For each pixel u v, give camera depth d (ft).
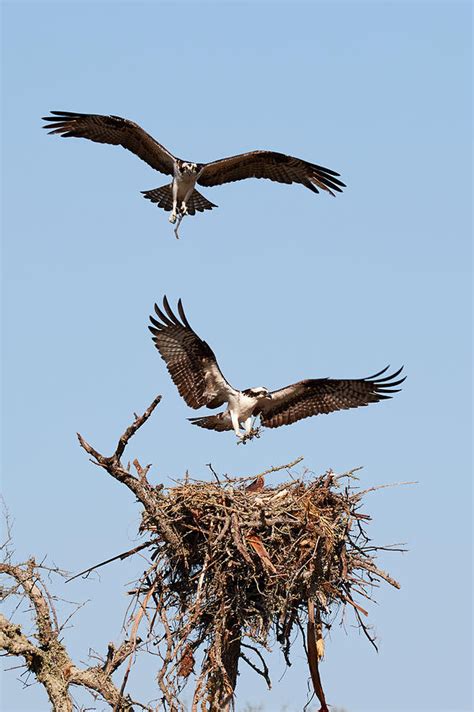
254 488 57.31
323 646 56.75
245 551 52.37
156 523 54.34
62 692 56.49
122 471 53.31
